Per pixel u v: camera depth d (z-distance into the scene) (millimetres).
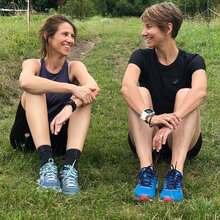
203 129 4008
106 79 6336
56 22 2697
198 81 2615
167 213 2102
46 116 2539
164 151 2914
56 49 2709
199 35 10039
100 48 9398
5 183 2441
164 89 2762
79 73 2828
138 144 2553
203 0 15875
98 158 3086
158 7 2605
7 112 4559
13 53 6938
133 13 26234
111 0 26172
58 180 2395
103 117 4520
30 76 2576
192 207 2150
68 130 2574
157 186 2494
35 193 2258
